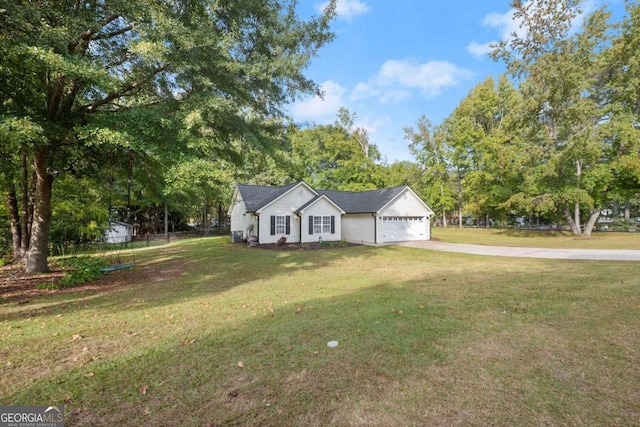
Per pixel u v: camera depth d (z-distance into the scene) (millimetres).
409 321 4609
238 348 3750
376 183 35000
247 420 2402
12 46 5508
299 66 8125
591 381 2867
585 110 17703
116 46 7168
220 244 20422
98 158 9672
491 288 6699
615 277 7344
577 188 19750
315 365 3285
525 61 19688
